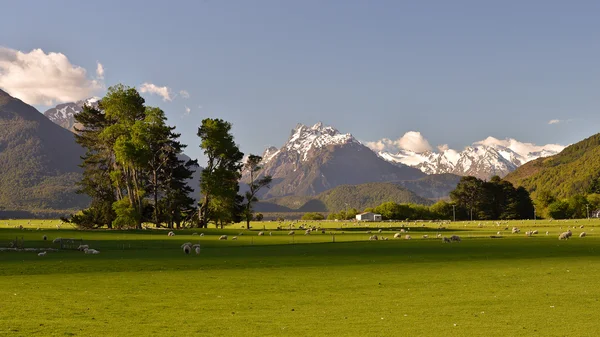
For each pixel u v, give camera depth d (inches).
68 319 1227.9
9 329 1127.0
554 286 1641.2
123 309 1343.5
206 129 6515.8
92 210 6200.8
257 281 1823.3
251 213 7317.9
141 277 1934.1
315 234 5487.2
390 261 2479.1
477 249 3147.1
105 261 2502.5
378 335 1074.1
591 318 1198.3
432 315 1253.7
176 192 6688.0
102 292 1599.4
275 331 1111.6
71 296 1526.8
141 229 5787.4
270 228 7372.1
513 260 2456.9
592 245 3380.9
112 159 6510.8
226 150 6565.0
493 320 1191.6
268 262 2465.6
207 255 2861.7
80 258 2664.9
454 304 1380.4
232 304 1408.7
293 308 1353.3
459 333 1081.4
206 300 1467.8
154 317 1250.6
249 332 1104.8
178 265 2338.8
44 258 2655.0
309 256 2773.1
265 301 1449.3
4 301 1443.2
